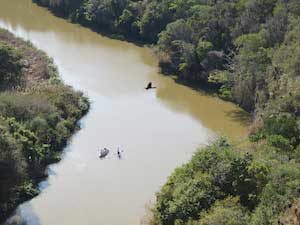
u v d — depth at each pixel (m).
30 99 71.00
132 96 82.69
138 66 93.56
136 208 57.09
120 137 70.81
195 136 71.50
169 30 90.75
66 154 66.75
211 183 48.06
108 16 109.25
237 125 74.69
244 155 49.00
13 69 80.62
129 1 108.81
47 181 61.25
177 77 89.69
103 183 61.12
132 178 62.03
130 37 107.31
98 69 91.75
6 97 69.06
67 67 92.19
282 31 77.88
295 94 62.88
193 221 45.19
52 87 78.50
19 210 56.25
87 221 55.31
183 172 51.62
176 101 81.81
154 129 73.12
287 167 47.22
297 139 57.09
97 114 76.81
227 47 86.38
